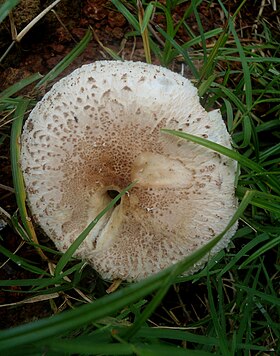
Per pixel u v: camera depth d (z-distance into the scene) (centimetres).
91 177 19
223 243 20
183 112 19
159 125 18
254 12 27
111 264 20
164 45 25
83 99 19
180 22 23
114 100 18
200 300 23
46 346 13
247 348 20
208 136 19
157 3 23
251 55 26
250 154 24
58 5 25
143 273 20
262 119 26
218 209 19
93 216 20
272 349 22
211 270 22
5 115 23
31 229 21
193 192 19
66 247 20
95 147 19
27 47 25
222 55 25
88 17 25
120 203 20
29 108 23
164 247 19
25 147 19
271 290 21
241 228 23
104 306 12
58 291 21
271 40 26
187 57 23
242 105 23
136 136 19
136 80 19
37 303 22
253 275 23
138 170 19
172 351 14
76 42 25
